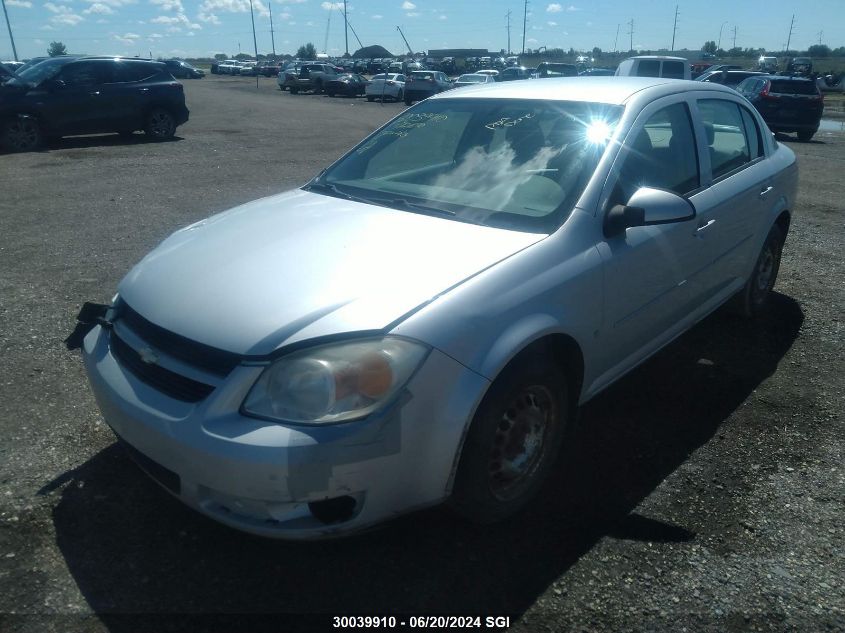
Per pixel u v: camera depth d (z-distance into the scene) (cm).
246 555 278
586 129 356
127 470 329
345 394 237
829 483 329
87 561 273
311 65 3759
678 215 317
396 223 319
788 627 248
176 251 315
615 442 362
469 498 271
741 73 2419
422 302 256
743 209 442
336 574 270
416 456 249
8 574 265
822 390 419
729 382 428
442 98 433
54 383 409
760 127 498
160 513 300
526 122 376
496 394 267
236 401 240
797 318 530
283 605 255
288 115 2245
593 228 320
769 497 319
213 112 2291
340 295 258
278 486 233
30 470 327
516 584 266
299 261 284
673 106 399
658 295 366
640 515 305
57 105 1396
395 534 291
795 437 369
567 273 298
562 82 419
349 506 250
